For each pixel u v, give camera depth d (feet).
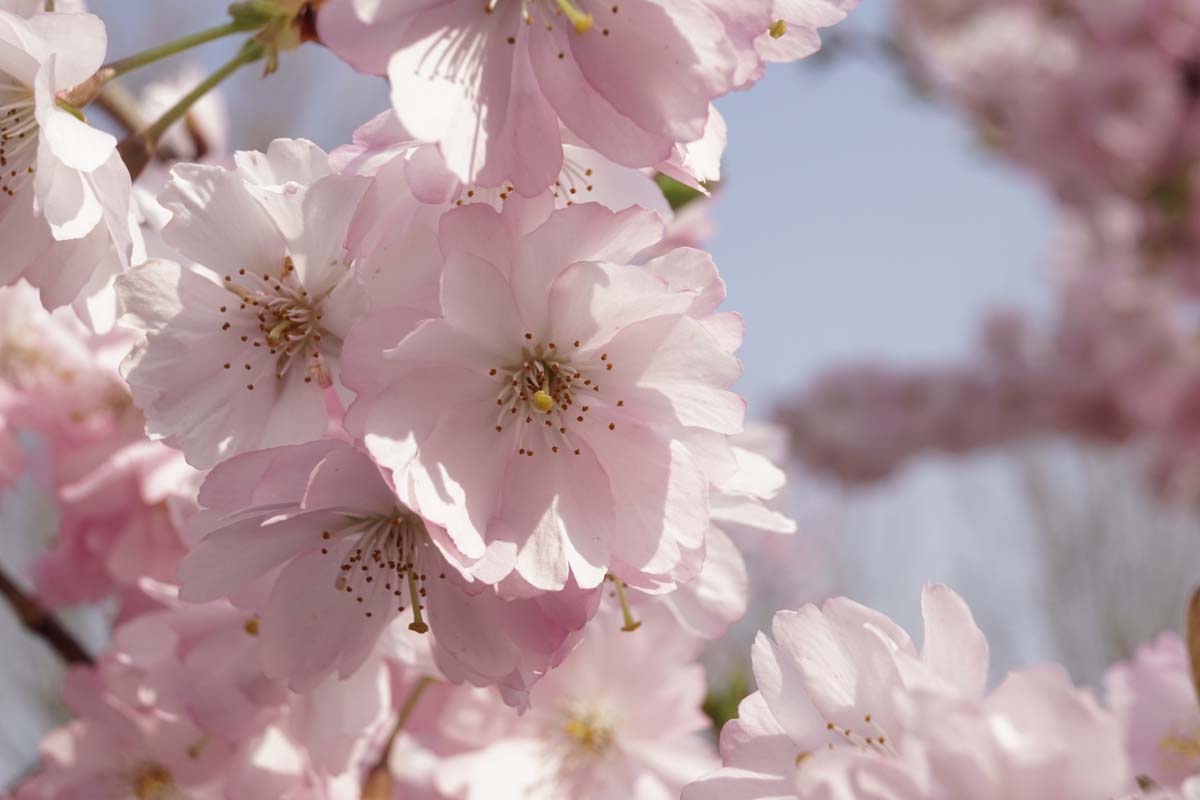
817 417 4.76
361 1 1.06
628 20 1.08
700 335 1.10
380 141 1.11
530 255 1.09
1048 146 3.63
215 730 1.24
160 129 1.17
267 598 1.15
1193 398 4.09
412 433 1.08
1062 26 3.76
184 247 1.14
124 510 1.36
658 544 1.10
